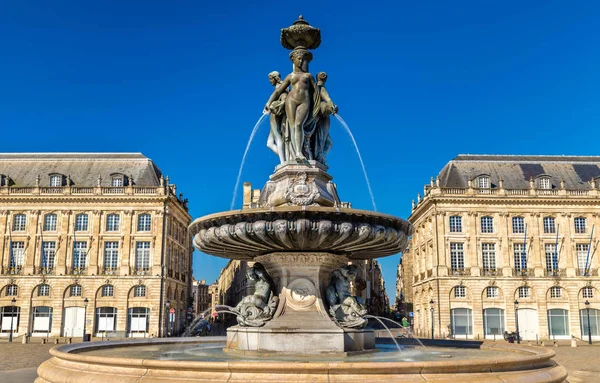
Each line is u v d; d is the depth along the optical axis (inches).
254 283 427.5
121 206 2346.2
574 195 2400.3
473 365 277.7
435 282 2335.1
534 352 397.1
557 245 2370.8
